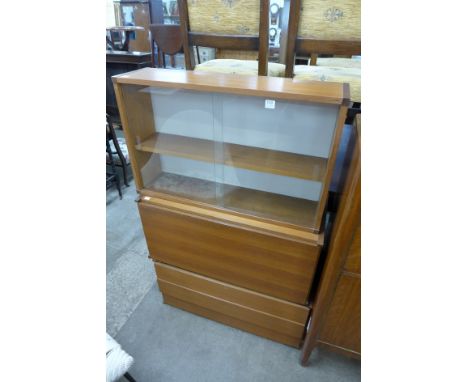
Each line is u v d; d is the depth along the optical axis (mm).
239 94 926
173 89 1065
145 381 1289
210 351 1407
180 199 1240
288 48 1229
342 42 1150
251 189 1301
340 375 1319
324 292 1049
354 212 861
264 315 1348
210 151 1181
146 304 1636
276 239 1091
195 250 1294
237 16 1236
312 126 1049
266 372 1329
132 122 1170
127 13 4680
